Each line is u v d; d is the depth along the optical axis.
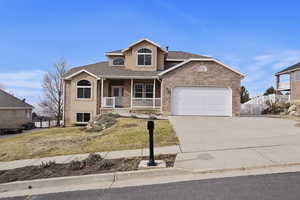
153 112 19.81
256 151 7.07
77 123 20.70
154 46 21.72
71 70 23.47
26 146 9.97
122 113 18.77
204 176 5.34
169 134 10.34
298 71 27.34
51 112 37.44
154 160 6.50
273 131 10.66
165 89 18.11
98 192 4.70
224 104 17.97
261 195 4.14
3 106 27.27
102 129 14.02
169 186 4.81
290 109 21.72
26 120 31.48
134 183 5.15
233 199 4.03
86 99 20.69
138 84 21.72
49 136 12.64
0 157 8.24
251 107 25.05
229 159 6.33
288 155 6.50
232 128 11.86
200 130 11.31
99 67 23.05
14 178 5.69
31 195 4.79
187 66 18.16
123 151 7.95
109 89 21.75
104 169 5.98
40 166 6.46
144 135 10.24
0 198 4.71
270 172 5.41
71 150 8.62
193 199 4.11
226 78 18.03
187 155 6.95
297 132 10.22
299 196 4.06
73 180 5.39
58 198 4.51
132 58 21.73
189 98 18.06
